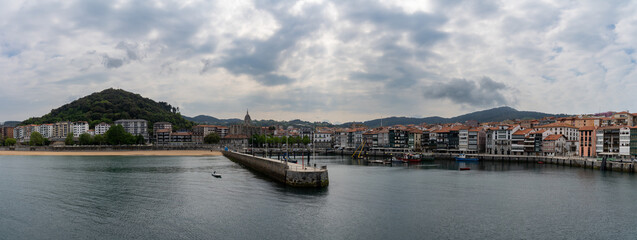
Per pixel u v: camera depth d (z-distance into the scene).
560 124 194.12
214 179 104.81
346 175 118.81
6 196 79.00
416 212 66.06
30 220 60.69
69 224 58.62
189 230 55.47
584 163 146.75
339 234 53.94
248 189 86.19
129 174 118.06
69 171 127.62
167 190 85.56
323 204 70.81
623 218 64.00
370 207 69.00
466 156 197.12
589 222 61.56
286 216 62.53
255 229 55.91
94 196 78.81
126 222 59.47
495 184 98.50
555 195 82.94
